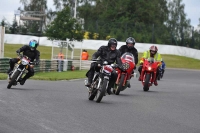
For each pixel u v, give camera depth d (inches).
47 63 2797.7
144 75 1524.4
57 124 737.6
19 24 6023.6
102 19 6752.0
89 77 1089.4
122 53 1375.5
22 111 852.0
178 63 5211.6
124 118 842.2
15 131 661.3
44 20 6643.7
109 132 696.4
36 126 709.3
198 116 931.3
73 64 3380.9
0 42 2459.4
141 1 6737.2
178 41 5792.3
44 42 5703.7
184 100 1259.8
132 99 1196.5
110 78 1084.5
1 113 812.6
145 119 844.6
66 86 1552.7
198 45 5762.8
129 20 6692.9
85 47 5556.1
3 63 2210.9
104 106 997.2
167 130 742.5
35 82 1708.9
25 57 1321.4
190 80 2655.0
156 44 5664.4
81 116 834.8
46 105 959.6
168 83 2166.6
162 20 7219.5
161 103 1136.2
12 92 1186.0
